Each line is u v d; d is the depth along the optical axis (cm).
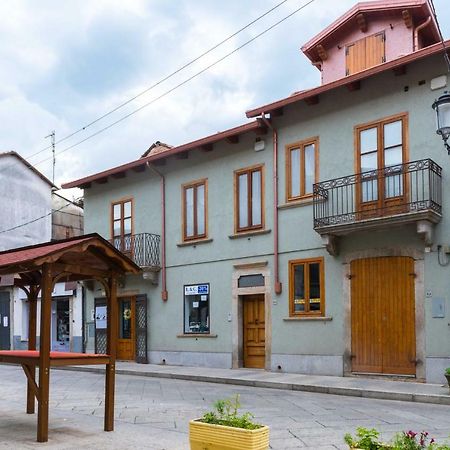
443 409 1133
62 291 2577
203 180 2042
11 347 2830
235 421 603
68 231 3575
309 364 1662
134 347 2245
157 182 2216
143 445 787
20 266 847
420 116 1498
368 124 1598
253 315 1867
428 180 1428
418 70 1512
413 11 1761
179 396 1331
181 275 2092
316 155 1705
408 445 468
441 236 1434
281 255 1767
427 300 1444
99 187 2448
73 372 2066
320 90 1645
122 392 1411
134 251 2194
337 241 1617
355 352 1569
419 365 1442
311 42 1984
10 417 1017
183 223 2100
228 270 1927
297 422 973
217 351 1939
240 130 1852
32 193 3366
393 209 1487
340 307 1611
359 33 1911
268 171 1831
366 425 948
